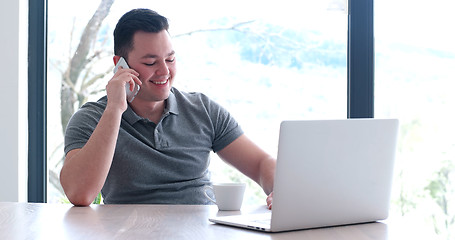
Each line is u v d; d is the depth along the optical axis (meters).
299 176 1.11
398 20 2.73
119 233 1.10
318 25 2.75
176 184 2.01
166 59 1.99
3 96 2.69
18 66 2.69
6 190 2.69
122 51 2.00
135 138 1.99
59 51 2.83
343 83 2.74
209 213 1.42
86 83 2.84
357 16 2.66
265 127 2.79
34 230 1.14
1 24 2.69
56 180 2.83
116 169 1.97
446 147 2.79
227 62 2.79
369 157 1.22
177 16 2.78
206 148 2.11
